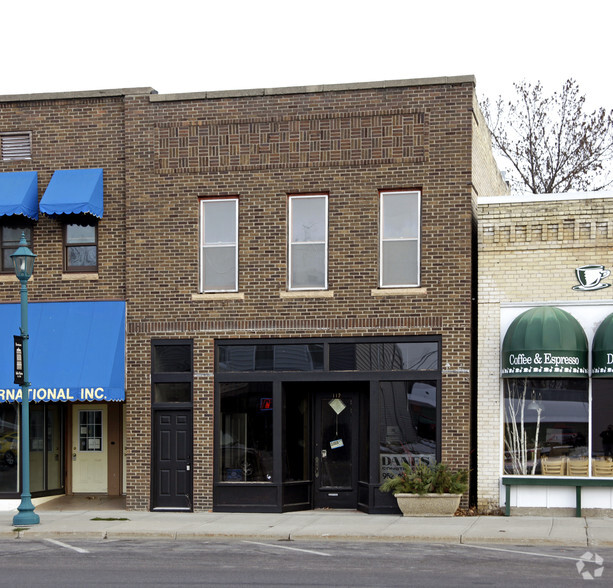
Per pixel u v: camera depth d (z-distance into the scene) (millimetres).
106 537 16266
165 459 19344
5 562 13555
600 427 17719
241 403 19141
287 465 19109
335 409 19375
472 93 18531
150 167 19719
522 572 12336
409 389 18438
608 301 17797
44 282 20141
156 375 19406
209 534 16000
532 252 18234
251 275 19172
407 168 18641
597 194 18000
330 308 18781
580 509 17625
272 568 12797
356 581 11766
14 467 20391
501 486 18047
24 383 17406
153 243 19594
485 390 18234
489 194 22984
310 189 19031
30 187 19953
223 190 19391
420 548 14602
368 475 18672
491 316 18328
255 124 19328
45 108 20438
